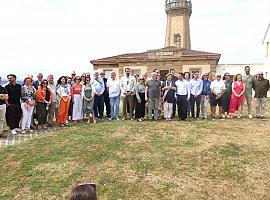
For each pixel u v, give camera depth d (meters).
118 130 10.15
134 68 28.08
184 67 26.80
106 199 6.02
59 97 11.66
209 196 6.23
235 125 11.19
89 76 12.21
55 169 7.15
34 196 6.15
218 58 26.09
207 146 8.65
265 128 10.79
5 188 6.47
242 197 6.27
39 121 11.10
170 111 12.07
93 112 12.14
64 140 9.17
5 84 10.38
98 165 7.30
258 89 12.70
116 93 12.41
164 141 9.00
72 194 2.62
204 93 12.48
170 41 43.16
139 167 7.20
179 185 6.52
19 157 7.90
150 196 6.11
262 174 7.19
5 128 11.54
